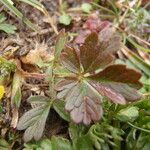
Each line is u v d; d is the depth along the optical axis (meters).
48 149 0.09
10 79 0.11
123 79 0.09
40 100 0.10
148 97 0.11
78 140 0.09
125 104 0.10
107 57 0.09
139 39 0.13
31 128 0.09
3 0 0.12
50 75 0.10
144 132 0.10
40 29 0.12
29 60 0.11
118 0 0.14
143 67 0.12
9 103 0.10
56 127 0.10
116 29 0.13
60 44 0.10
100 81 0.09
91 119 0.09
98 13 0.14
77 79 0.09
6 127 0.10
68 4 0.14
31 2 0.12
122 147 0.10
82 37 0.12
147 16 0.13
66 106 0.09
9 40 0.12
